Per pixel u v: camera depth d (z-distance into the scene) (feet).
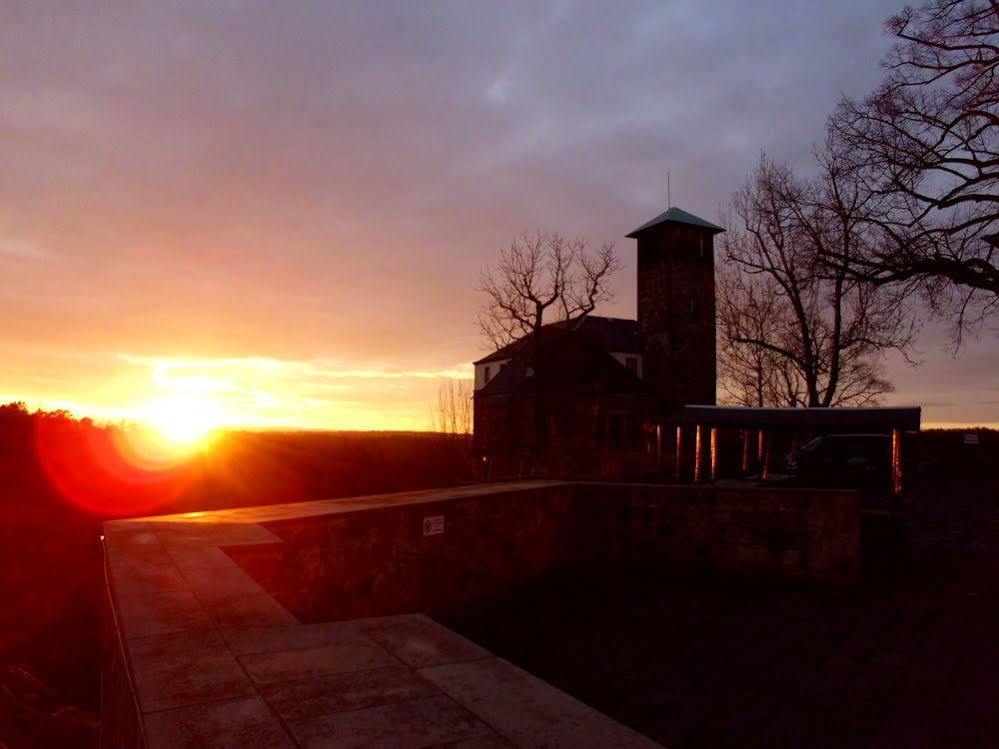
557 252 105.19
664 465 98.32
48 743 21.79
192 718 6.35
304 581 20.63
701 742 16.05
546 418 115.34
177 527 18.51
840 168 75.46
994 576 34.96
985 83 62.54
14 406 56.44
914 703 18.33
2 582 33.17
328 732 6.08
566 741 5.97
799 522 34.45
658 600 30.58
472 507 29.27
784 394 124.16
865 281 71.56
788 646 23.68
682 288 141.49
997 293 62.54
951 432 121.70
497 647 23.81
